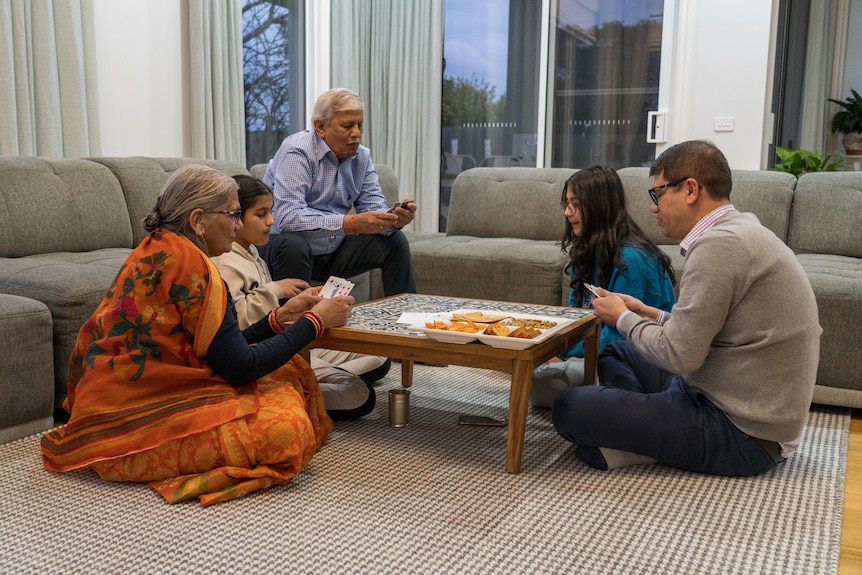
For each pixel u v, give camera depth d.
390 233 3.20
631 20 5.22
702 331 1.85
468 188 4.25
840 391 2.70
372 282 3.69
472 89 5.74
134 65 4.35
